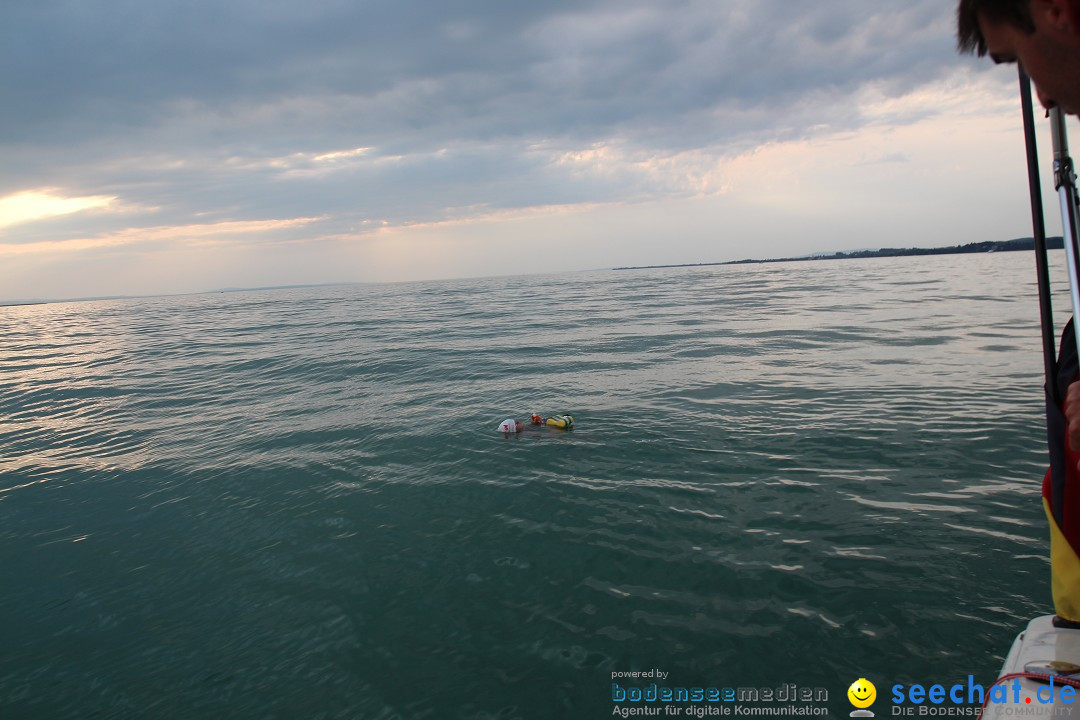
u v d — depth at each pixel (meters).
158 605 4.71
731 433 7.91
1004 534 4.94
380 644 4.03
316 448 8.42
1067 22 0.82
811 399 9.38
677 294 35.75
